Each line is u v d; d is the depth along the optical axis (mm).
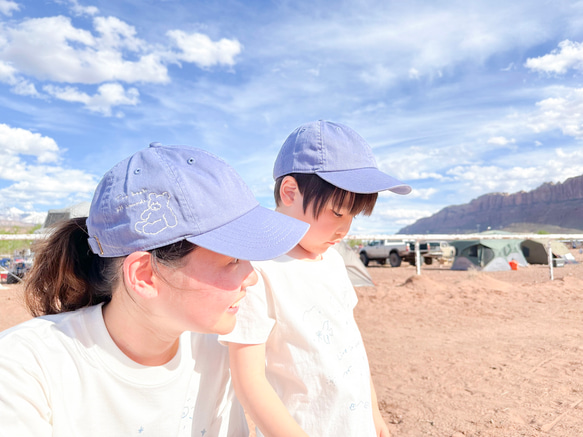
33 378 707
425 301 7848
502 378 3695
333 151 1303
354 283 9656
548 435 2623
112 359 787
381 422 1503
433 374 3881
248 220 812
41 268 876
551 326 5742
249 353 1086
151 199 746
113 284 807
